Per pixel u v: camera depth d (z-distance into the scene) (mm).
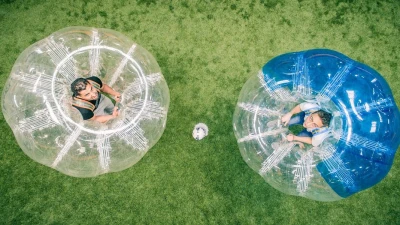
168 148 3484
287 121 3400
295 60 3391
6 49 3518
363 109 3168
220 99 3570
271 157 3316
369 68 3338
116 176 3438
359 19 3703
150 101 3236
